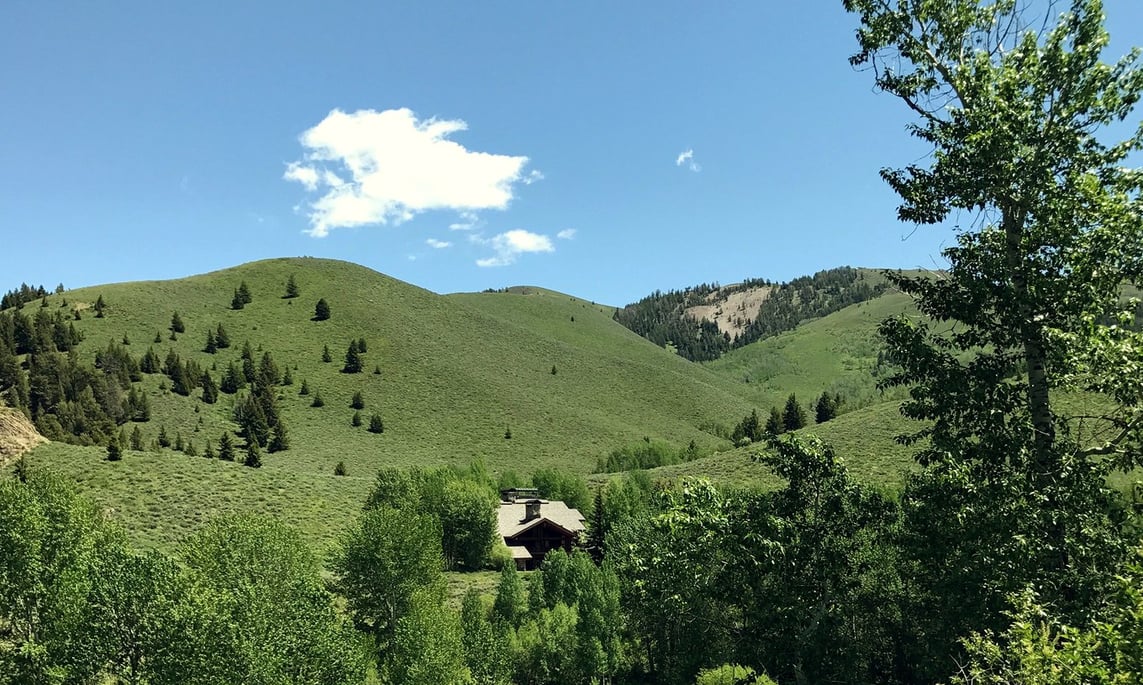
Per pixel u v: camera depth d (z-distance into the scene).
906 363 11.98
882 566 12.48
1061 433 11.34
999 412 11.04
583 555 50.78
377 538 48.81
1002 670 8.77
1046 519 10.04
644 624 38.59
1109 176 10.91
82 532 37.81
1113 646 7.57
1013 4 12.19
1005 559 10.16
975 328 11.78
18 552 31.30
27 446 73.19
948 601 11.20
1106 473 10.66
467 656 38.78
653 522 12.66
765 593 12.00
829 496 11.77
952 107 12.09
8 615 31.56
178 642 26.05
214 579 35.16
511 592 48.97
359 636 38.59
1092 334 10.43
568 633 42.97
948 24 12.33
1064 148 11.09
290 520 71.75
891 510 11.83
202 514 67.62
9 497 32.38
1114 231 10.51
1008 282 11.11
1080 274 10.88
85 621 28.19
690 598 13.16
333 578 57.16
